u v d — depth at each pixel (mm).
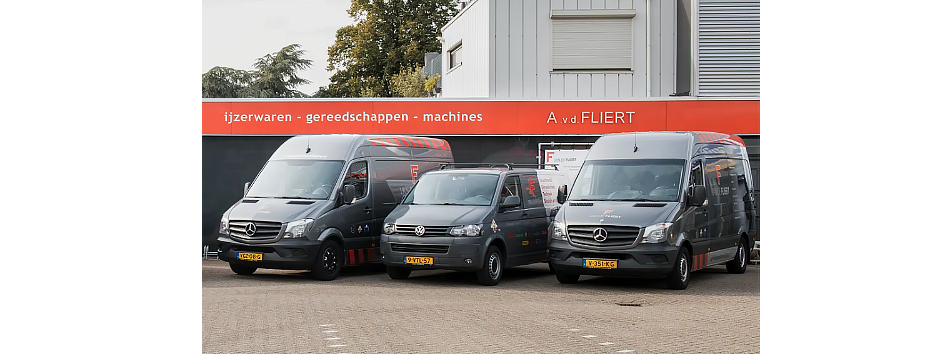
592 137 20844
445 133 20734
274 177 16453
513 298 13102
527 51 24750
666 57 24828
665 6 24844
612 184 15156
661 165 15094
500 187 15602
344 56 49562
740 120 20781
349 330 10086
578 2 24781
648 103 20844
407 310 11695
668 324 10688
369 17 48875
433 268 14711
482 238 14672
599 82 24812
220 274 16516
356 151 16641
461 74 28516
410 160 17875
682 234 14312
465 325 10484
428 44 48031
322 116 20672
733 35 23312
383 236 15219
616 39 24844
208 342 9344
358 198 16469
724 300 13031
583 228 14336
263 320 10789
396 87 46094
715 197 15875
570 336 9773
